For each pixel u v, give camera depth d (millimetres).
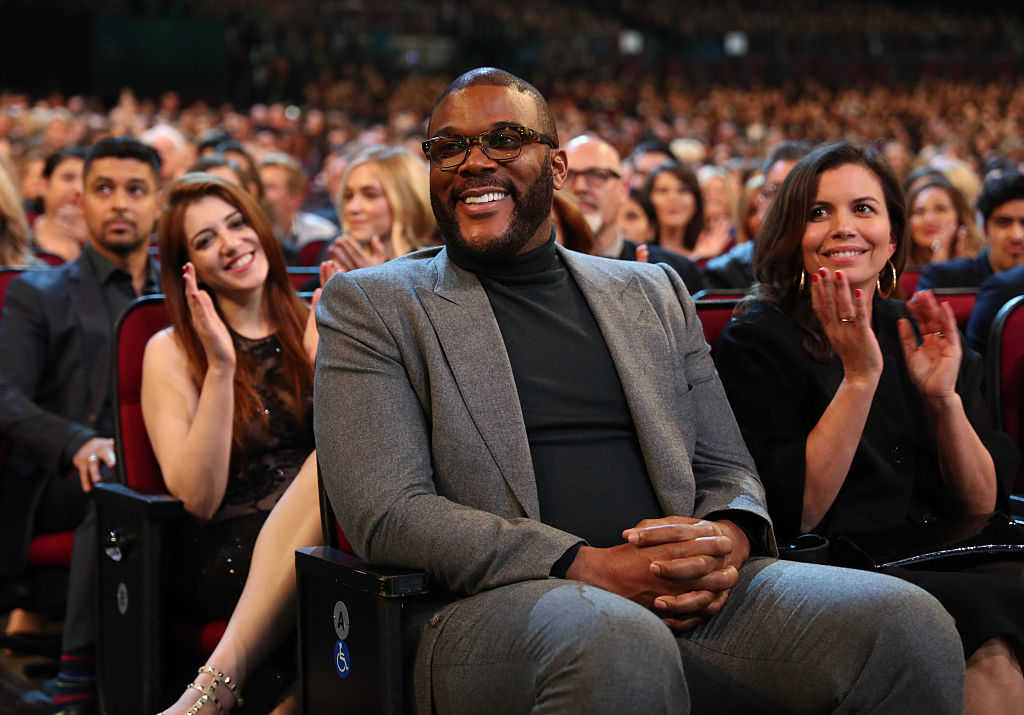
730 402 2773
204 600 2951
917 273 4625
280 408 3100
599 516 2283
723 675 2188
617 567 2135
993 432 2852
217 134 8219
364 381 2264
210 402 2879
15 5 23156
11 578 3711
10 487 3709
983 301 3666
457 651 2082
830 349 2730
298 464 3107
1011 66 29859
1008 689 2334
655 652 1936
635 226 6082
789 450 2594
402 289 2352
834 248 2734
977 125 23469
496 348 2307
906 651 2041
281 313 3168
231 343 2904
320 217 8383
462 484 2234
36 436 3561
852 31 32562
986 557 2486
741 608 2217
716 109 26734
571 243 3734
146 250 4047
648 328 2445
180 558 2965
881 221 2744
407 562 2148
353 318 2311
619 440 2363
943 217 5520
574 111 25344
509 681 2008
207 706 2635
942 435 2699
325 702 2330
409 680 2166
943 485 2805
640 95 27750
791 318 2789
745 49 32156
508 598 2062
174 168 8344
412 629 2178
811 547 2514
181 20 24219
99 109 21672
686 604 2133
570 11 30500
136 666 2918
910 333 2686
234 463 3041
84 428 3580
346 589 2234
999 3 34219
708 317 3051
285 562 2727
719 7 32500
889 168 2818
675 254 4770
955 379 2660
